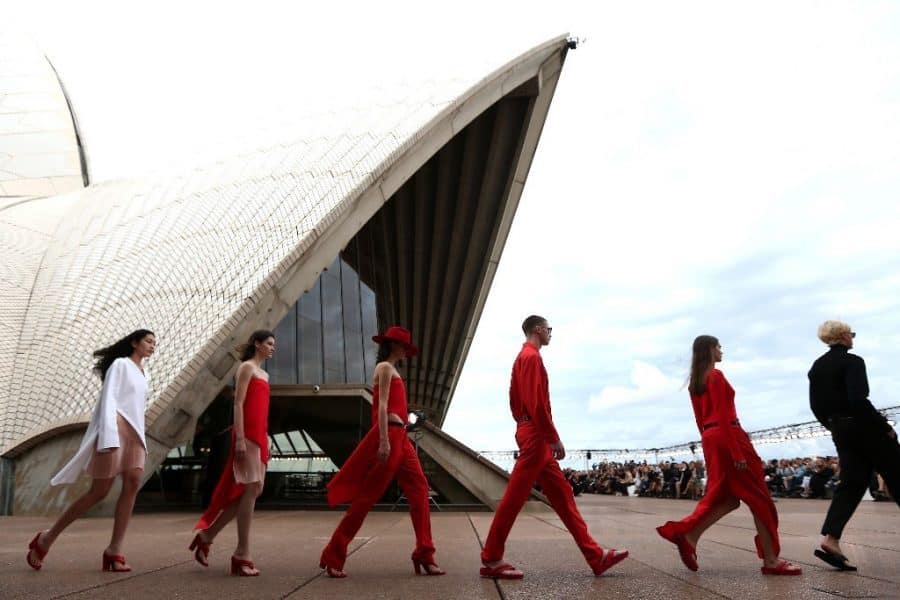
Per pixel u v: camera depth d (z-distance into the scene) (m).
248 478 4.88
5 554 6.19
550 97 26.59
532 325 5.26
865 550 6.31
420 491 4.98
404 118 19.45
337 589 4.16
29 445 13.41
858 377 5.08
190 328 13.93
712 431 5.04
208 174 21.09
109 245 18.53
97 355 5.56
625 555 4.71
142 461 5.19
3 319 16.22
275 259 14.64
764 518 4.81
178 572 4.95
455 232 30.12
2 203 24.02
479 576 4.77
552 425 4.77
